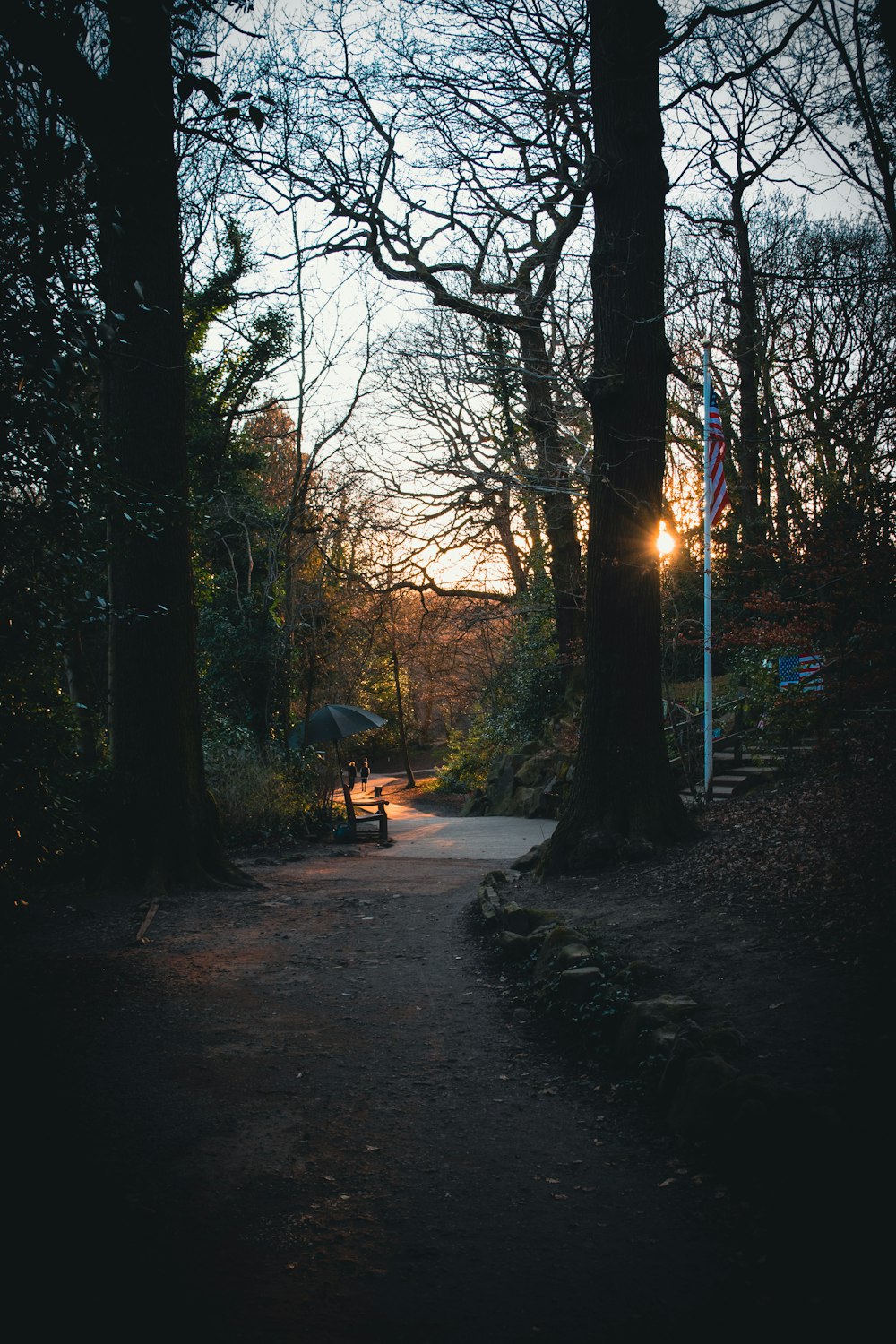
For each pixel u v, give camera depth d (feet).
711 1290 10.09
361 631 88.33
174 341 36.01
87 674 45.57
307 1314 9.89
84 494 16.12
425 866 44.88
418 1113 15.70
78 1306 9.89
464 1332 9.54
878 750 37.88
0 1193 12.50
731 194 57.88
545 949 23.31
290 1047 18.94
